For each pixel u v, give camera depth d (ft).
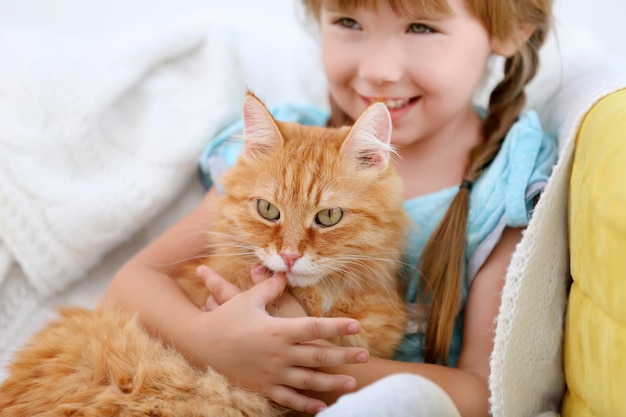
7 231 5.89
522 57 5.90
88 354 4.47
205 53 6.86
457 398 4.56
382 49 5.25
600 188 3.56
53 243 5.93
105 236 6.11
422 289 5.34
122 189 6.15
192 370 4.43
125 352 4.43
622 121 3.69
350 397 3.52
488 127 5.97
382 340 4.92
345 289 4.92
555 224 4.28
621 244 3.30
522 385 4.38
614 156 3.55
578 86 5.54
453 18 5.21
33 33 6.86
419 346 5.37
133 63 6.48
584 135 4.09
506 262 5.19
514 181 5.17
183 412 4.18
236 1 8.14
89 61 6.49
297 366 4.31
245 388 4.39
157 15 7.96
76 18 7.82
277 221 4.73
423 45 5.24
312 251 4.61
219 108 6.46
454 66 5.34
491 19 5.44
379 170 4.90
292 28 7.52
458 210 5.38
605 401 3.62
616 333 3.45
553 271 4.36
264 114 4.86
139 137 6.48
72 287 6.33
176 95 6.67
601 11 7.93
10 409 4.29
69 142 6.15
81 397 4.18
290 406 4.34
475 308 5.19
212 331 4.42
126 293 5.14
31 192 5.88
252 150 4.96
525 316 4.26
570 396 4.48
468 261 5.34
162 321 4.76
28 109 6.15
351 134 4.81
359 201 4.80
